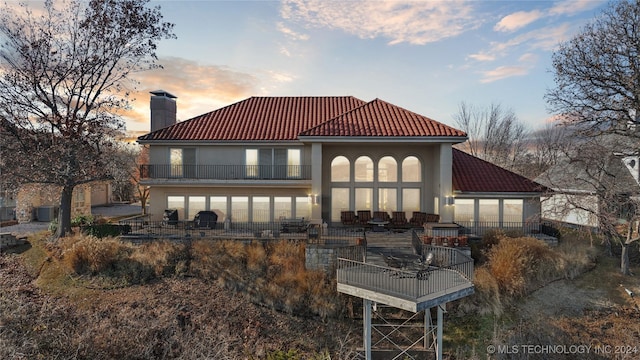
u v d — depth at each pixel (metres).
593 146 20.86
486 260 18.88
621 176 25.02
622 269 18.80
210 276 18.39
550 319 16.12
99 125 22.95
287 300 16.95
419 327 16.39
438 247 16.72
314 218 23.17
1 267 19.41
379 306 17.30
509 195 23.25
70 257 18.59
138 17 23.55
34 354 11.20
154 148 25.53
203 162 25.48
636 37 20.59
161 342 14.10
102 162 23.19
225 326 15.66
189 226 23.66
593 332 15.47
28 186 22.77
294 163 25.44
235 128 26.22
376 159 25.92
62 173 20.98
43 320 13.22
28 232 25.58
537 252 18.86
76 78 23.27
